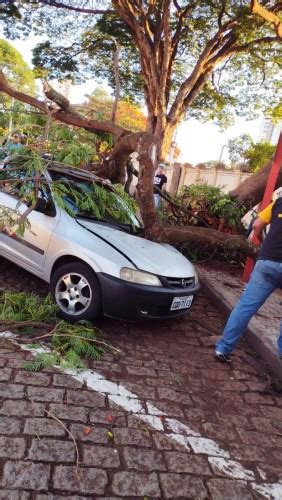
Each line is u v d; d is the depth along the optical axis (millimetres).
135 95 20094
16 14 16547
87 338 4109
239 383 4230
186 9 15336
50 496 2336
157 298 4492
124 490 2504
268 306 6855
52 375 3547
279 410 3891
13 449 2607
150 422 3225
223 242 7020
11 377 3377
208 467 2887
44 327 4258
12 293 4750
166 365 4250
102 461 2691
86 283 4488
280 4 13742
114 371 3889
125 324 5004
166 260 4941
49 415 3010
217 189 10109
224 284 7621
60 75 19188
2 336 4016
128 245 4828
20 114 5582
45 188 4965
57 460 2604
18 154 4887
